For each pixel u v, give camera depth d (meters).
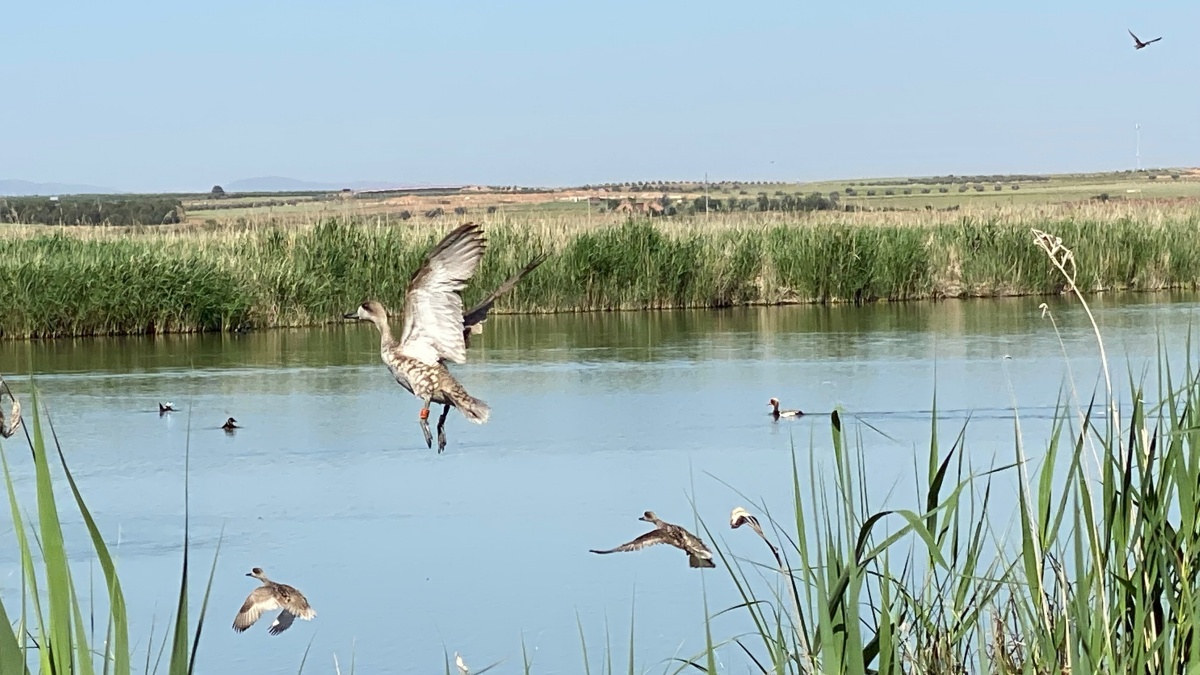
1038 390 24.77
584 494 17.89
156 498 18.11
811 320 39.59
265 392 27.09
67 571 5.25
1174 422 7.18
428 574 14.56
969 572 7.88
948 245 47.47
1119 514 7.19
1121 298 45.09
